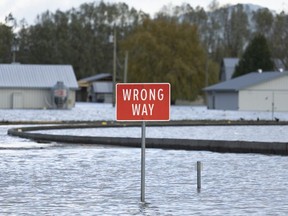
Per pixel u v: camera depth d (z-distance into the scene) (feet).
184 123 347.97
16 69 597.93
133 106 96.58
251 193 110.11
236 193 110.01
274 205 98.78
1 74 589.32
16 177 129.08
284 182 123.44
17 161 158.92
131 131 294.25
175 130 304.09
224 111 554.87
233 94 569.23
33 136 239.71
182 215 90.94
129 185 119.14
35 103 586.86
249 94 557.33
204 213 92.43
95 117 425.28
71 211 93.56
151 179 127.44
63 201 101.81
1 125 322.96
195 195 107.96
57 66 613.93
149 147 208.74
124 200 102.83
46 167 146.61
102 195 107.76
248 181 124.77
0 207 96.48
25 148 199.31
